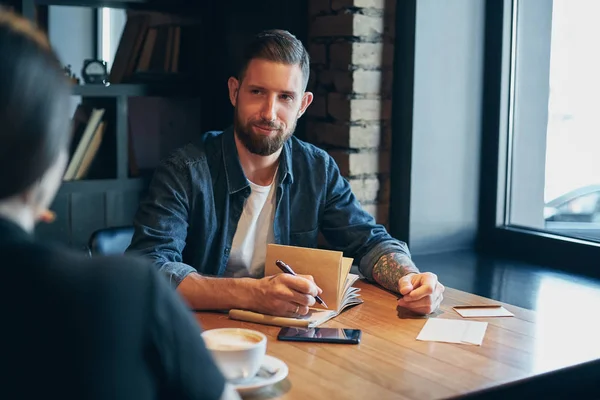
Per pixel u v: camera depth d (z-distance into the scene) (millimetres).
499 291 2217
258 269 1940
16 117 652
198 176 1842
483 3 2736
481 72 2768
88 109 2971
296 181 1976
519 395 1272
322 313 1612
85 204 2877
